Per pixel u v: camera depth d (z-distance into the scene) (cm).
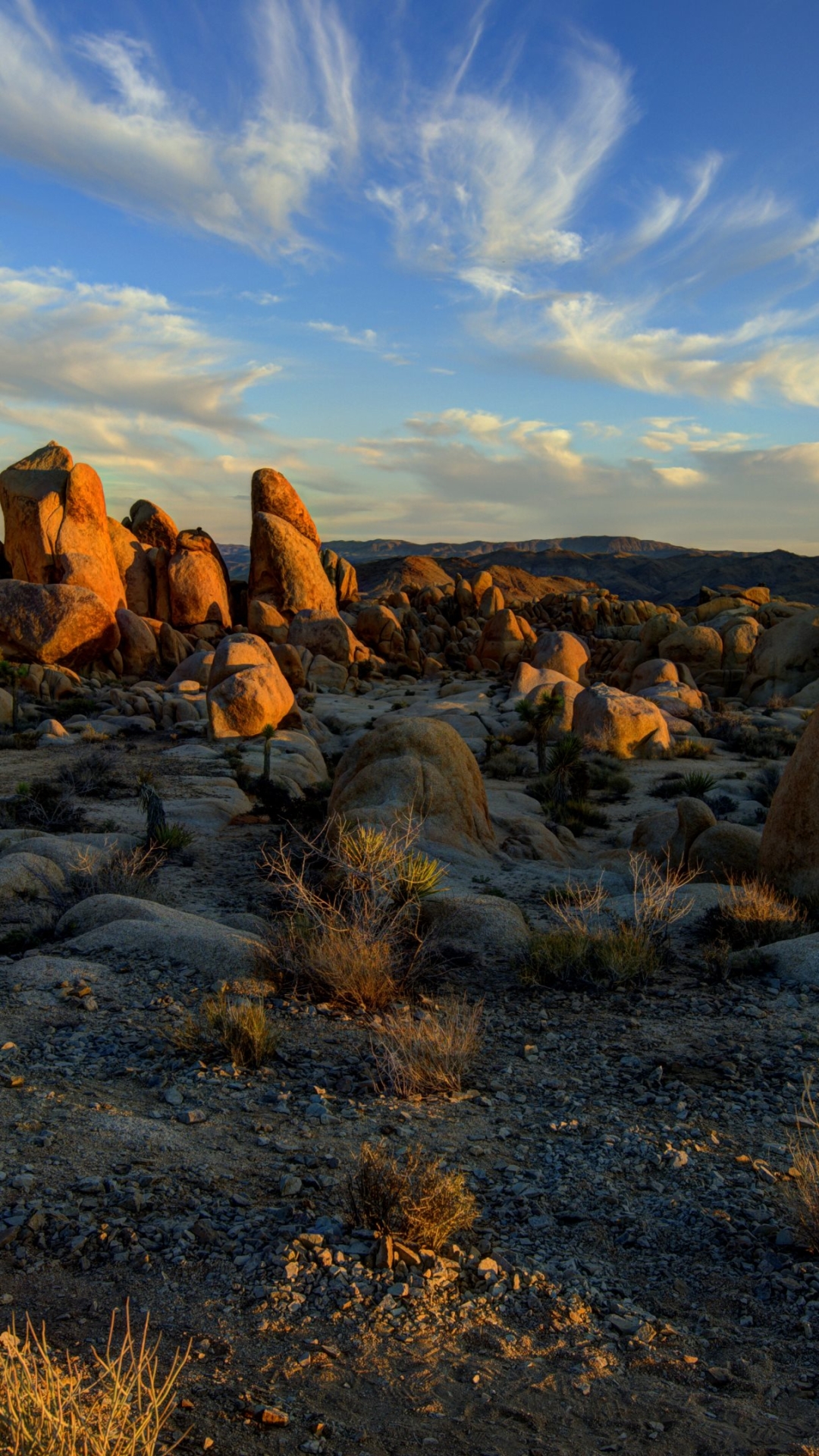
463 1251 399
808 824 1123
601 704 3097
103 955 881
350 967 808
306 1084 609
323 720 3997
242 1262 371
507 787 2486
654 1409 297
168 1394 278
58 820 1662
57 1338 310
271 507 6488
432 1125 550
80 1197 419
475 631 7888
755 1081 636
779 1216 447
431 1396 295
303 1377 299
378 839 1029
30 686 4066
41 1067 609
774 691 4334
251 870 1341
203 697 3859
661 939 966
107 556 5325
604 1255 409
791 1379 320
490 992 842
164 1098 567
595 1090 622
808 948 894
